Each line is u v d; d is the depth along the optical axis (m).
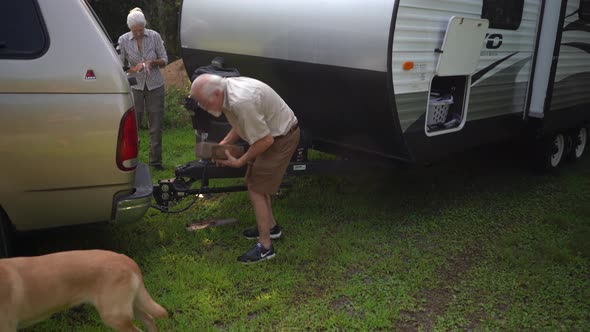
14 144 3.12
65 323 3.16
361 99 4.29
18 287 2.47
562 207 5.30
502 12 4.93
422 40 4.14
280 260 4.03
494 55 5.02
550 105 5.75
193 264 3.88
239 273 3.79
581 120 6.65
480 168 6.63
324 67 4.41
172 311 3.32
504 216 5.05
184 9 6.13
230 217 4.83
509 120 5.56
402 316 3.37
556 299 3.57
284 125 3.87
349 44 4.14
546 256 4.14
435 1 4.14
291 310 3.37
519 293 3.63
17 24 3.11
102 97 3.27
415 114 4.32
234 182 5.67
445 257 4.18
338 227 4.71
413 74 4.16
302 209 5.09
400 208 5.18
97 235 4.29
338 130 4.90
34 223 3.35
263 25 4.96
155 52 5.99
